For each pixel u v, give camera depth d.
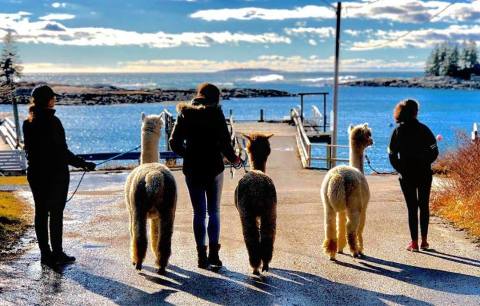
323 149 35.06
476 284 6.73
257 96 176.25
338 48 24.98
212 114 7.16
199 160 7.19
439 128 55.53
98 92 175.00
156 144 8.23
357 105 117.31
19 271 7.25
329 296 6.37
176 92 180.62
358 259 7.75
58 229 7.55
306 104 124.44
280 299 6.27
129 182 7.20
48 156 7.29
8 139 37.09
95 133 64.75
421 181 8.02
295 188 15.48
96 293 6.46
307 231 9.51
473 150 12.10
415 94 177.75
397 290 6.55
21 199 13.27
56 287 6.66
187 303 6.15
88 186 16.52
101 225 10.06
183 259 7.80
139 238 6.89
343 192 7.35
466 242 8.61
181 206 12.00
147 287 6.65
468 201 10.22
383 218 10.38
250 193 6.80
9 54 59.50
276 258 7.84
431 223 9.89
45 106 7.28
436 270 7.27
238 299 6.27
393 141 8.07
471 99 137.00
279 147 26.73
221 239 8.94
